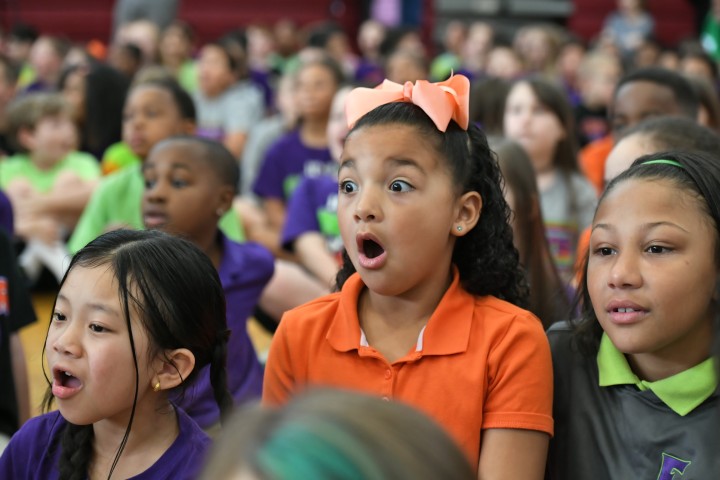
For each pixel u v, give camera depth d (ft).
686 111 13.46
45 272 18.95
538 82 15.38
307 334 7.11
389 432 2.81
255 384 10.43
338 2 53.11
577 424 7.02
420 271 6.63
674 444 6.56
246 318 10.68
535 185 10.13
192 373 6.91
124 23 41.57
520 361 6.66
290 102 24.13
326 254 14.60
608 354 6.92
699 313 6.48
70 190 19.08
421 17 52.75
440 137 6.64
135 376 6.52
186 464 6.71
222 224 13.98
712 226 6.44
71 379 6.57
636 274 6.38
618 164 9.59
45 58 32.45
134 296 6.49
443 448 2.87
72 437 6.81
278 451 2.68
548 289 9.80
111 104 22.70
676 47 38.75
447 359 6.73
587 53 36.60
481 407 6.66
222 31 51.47
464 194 6.81
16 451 7.04
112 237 6.81
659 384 6.66
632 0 46.16
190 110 16.65
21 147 19.69
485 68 37.19
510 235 7.28
